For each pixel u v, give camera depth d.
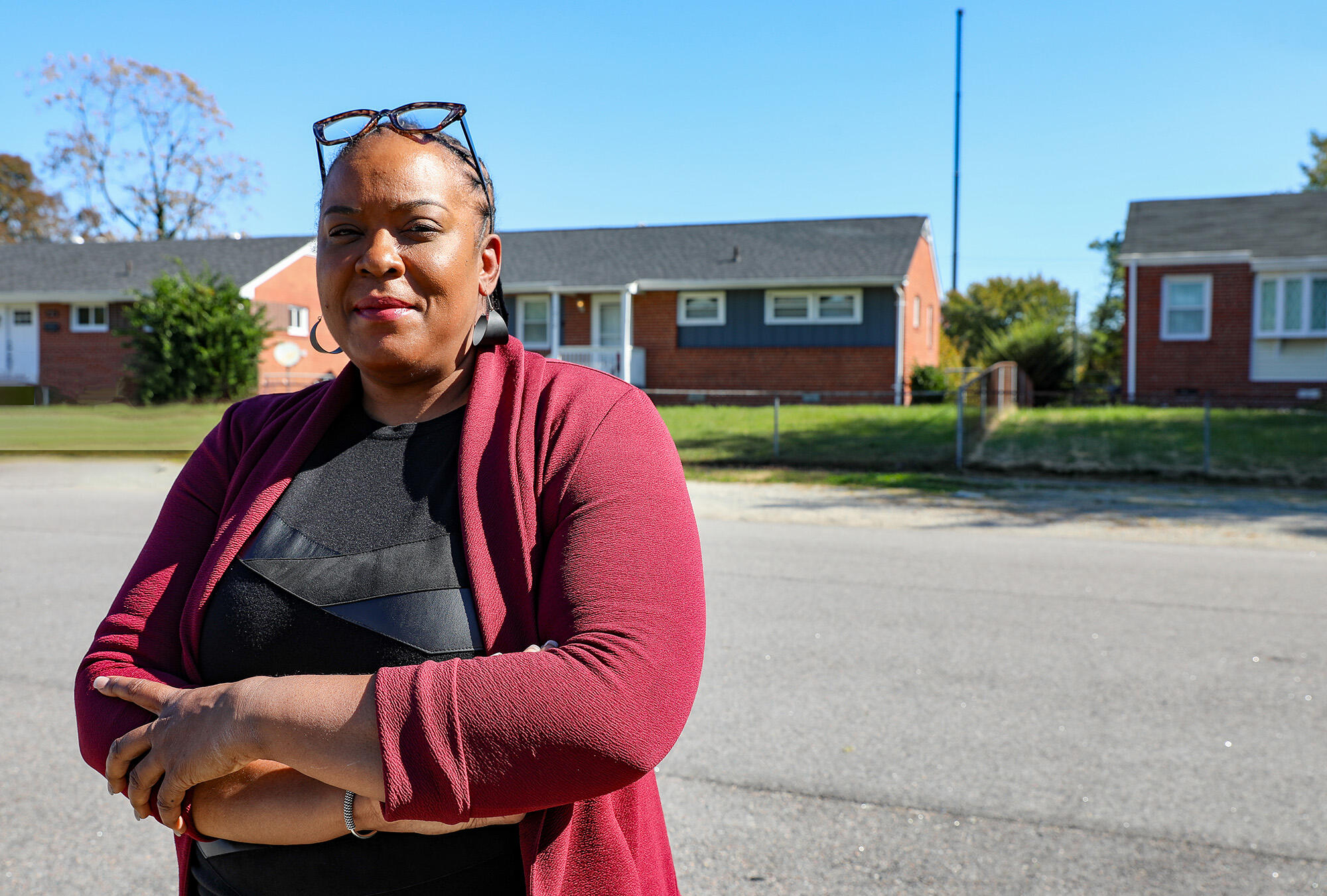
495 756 0.88
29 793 3.26
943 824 3.04
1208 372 21.17
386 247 1.08
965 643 4.96
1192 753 3.57
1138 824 3.04
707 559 7.27
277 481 1.14
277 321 26.50
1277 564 7.15
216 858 1.09
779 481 12.16
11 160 44.41
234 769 0.96
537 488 1.08
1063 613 5.59
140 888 2.72
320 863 1.05
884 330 23.05
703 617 1.04
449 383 1.18
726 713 3.96
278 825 1.01
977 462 13.06
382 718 0.89
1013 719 3.91
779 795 3.23
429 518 1.10
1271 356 20.72
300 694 0.92
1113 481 12.02
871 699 4.13
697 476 12.62
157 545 1.20
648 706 0.93
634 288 23.89
